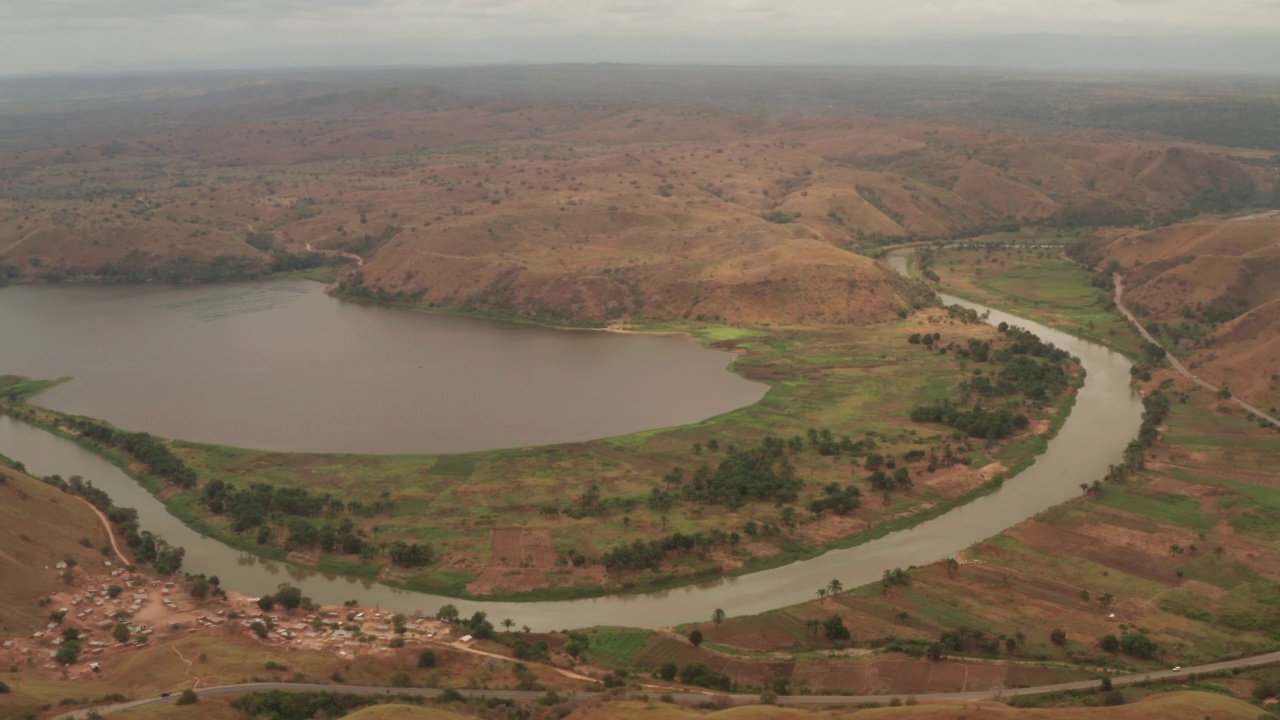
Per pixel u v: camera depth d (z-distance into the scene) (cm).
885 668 12706
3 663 12600
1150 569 15375
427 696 11888
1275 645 13100
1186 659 12850
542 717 11375
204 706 11369
